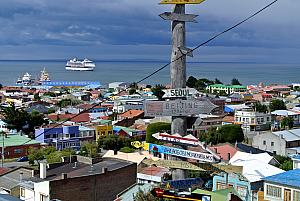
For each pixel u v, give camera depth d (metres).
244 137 142.88
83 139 134.88
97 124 150.50
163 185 32.91
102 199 58.28
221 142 131.50
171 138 31.09
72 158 67.69
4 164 105.94
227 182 53.06
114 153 92.19
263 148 120.19
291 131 123.69
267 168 70.88
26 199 56.81
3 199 33.09
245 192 55.88
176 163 30.09
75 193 55.62
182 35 33.06
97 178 57.72
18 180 62.50
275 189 51.97
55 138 129.75
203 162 29.73
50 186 53.69
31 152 104.25
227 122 159.88
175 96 32.50
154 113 31.44
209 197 24.73
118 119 169.50
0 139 119.69
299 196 50.00
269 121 171.75
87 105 196.12
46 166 60.91
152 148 32.28
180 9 32.91
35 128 139.50
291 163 79.12
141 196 33.94
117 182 60.25
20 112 145.00
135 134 141.25
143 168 75.06
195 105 31.67
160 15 32.69
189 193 25.62
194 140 29.94
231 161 78.69
